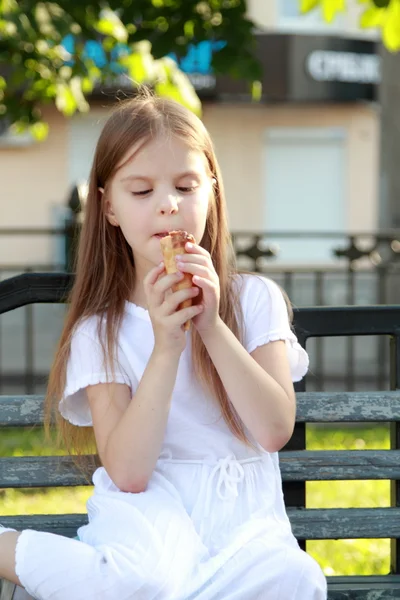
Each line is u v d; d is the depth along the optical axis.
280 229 15.12
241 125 14.91
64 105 6.71
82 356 2.40
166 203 2.26
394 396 2.65
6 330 9.56
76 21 5.86
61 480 2.58
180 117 2.36
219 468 2.30
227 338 2.22
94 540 2.20
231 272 2.51
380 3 5.56
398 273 7.66
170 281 2.15
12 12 5.49
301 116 14.95
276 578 2.10
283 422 2.25
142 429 2.18
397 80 8.42
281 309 2.46
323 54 14.52
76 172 14.38
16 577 2.12
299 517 2.59
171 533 2.12
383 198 8.56
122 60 6.38
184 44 5.84
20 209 14.36
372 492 5.20
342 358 8.73
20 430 6.81
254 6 14.88
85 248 2.50
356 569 3.95
